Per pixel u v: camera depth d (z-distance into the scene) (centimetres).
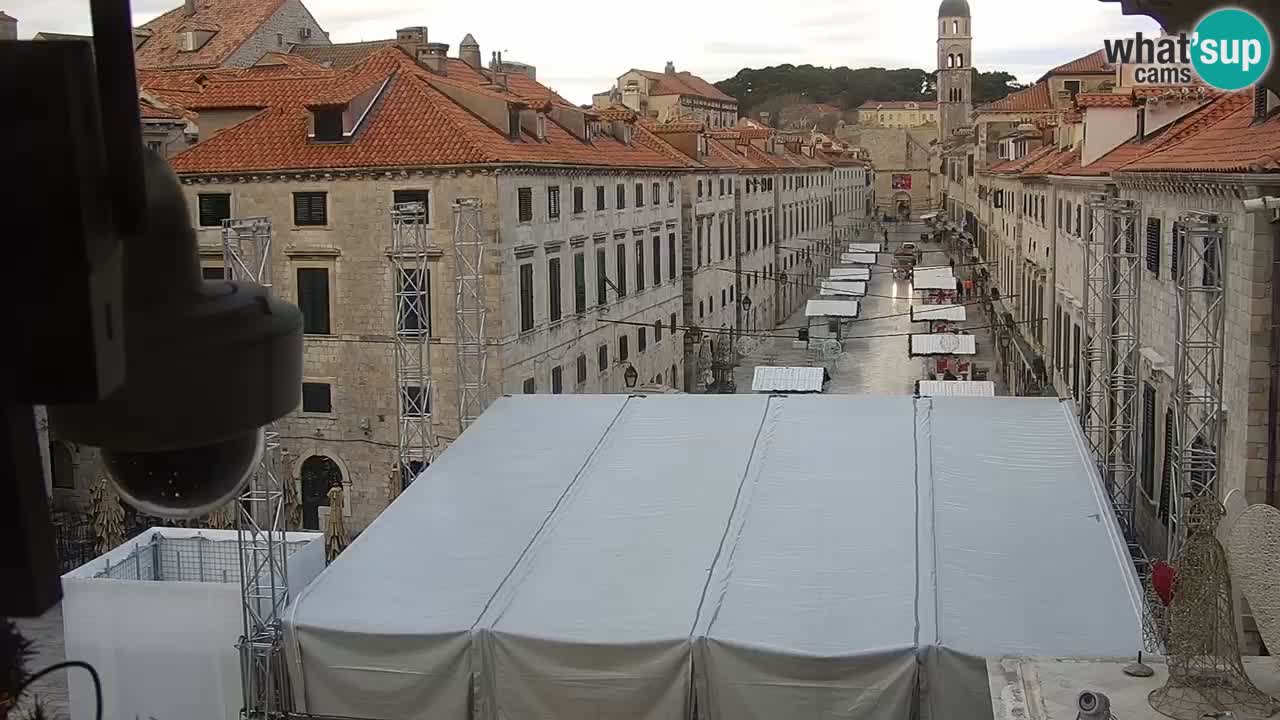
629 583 1722
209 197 3634
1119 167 2853
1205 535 1113
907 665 1489
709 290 6669
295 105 3806
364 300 3550
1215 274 1855
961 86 16725
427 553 1855
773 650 1509
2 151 197
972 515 1884
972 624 1550
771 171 8362
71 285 200
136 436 261
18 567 232
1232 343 1908
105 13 208
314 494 3669
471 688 1616
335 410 3609
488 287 3466
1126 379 2700
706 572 1742
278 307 279
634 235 5028
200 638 2164
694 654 1541
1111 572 1688
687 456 2195
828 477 2067
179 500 301
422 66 4119
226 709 2159
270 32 7000
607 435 2333
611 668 1562
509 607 1667
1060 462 2088
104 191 207
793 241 9675
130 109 211
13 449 229
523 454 2247
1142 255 2756
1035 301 5038
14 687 352
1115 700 1145
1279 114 2023
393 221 2967
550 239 3922
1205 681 1110
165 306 260
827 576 1709
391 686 1638
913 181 17512
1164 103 3462
